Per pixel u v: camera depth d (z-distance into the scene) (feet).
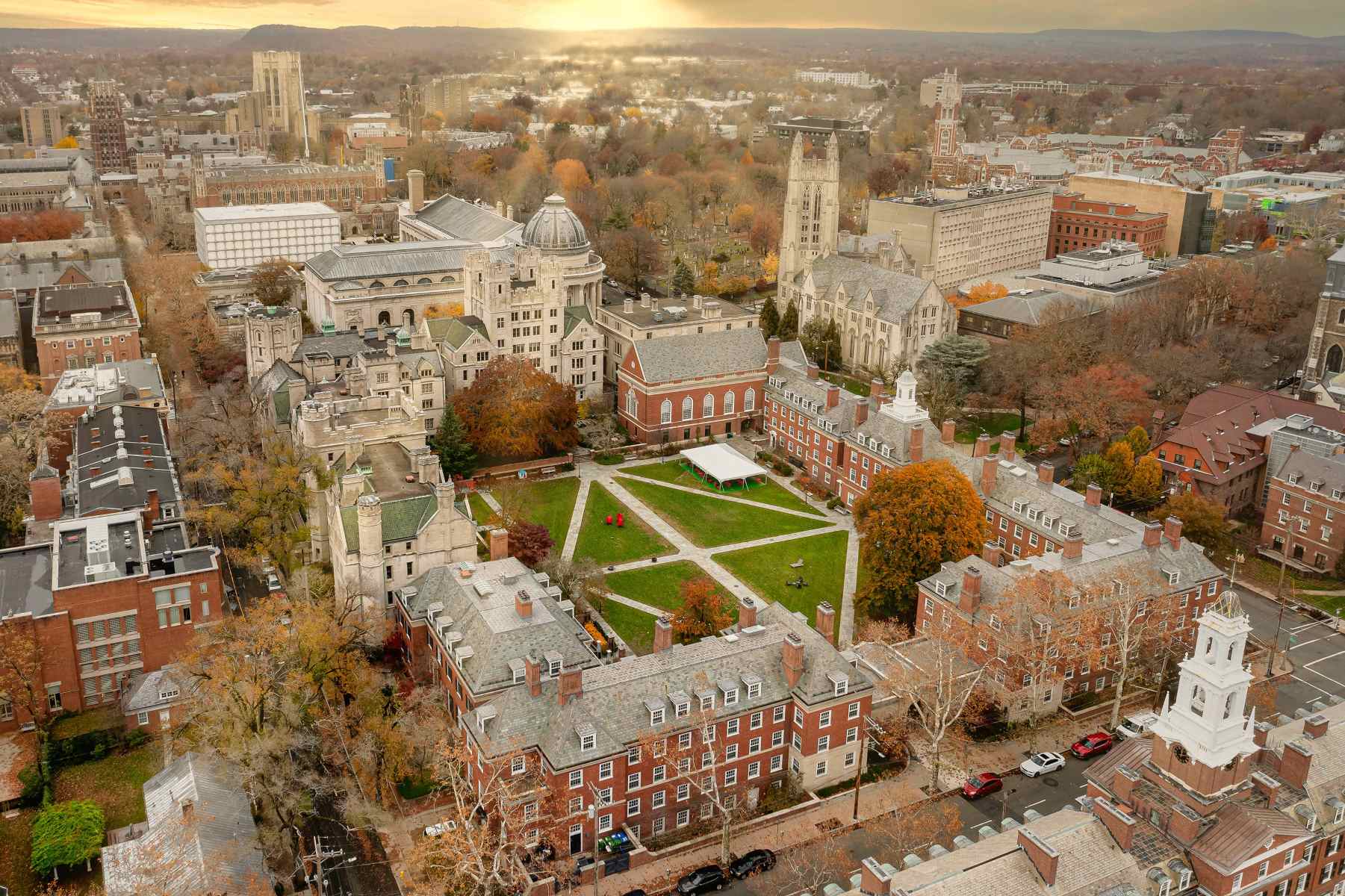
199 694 392.68
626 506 626.23
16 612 415.44
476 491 640.58
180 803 346.95
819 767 397.80
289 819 354.74
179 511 515.09
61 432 598.75
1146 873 295.89
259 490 531.50
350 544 469.16
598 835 366.84
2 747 410.31
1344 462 556.10
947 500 483.51
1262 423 645.51
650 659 390.21
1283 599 531.91
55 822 351.25
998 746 423.23
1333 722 347.36
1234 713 308.60
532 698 368.89
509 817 332.80
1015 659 424.05
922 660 426.92
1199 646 306.55
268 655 385.91
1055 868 281.74
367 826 371.76
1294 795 321.52
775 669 393.91
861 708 399.85
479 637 406.62
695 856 367.04
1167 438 621.31
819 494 644.27
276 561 524.11
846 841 371.56
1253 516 623.36
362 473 493.36
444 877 331.98
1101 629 445.37
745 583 540.11
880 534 487.61
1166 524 472.85
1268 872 305.73
